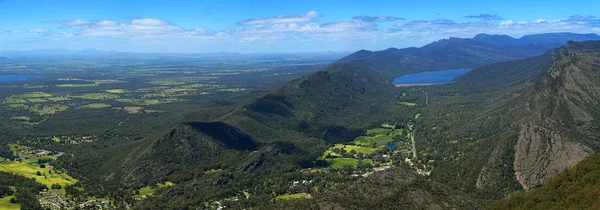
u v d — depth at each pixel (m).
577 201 130.00
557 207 132.00
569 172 154.62
